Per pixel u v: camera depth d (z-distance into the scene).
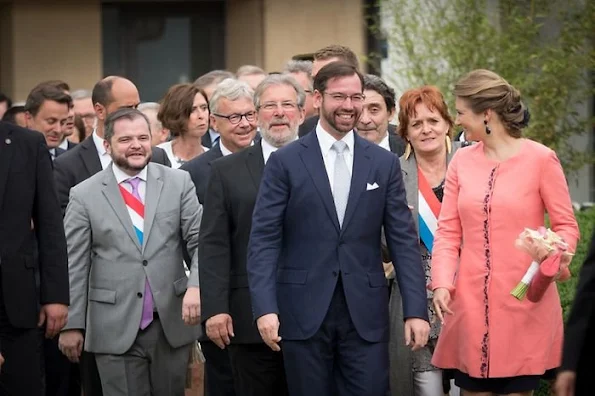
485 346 10.32
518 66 19.12
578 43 19.33
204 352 11.99
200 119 14.34
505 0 19.56
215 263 11.08
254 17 21.19
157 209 11.95
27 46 21.47
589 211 18.62
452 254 10.52
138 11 22.34
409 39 19.30
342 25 20.81
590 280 7.66
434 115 11.52
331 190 10.34
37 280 12.15
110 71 22.31
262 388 11.15
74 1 21.55
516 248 10.26
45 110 14.74
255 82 16.19
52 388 13.66
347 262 10.27
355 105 10.32
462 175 10.55
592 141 20.89
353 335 10.26
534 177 10.32
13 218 11.26
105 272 11.87
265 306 10.12
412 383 11.53
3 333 11.24
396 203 10.45
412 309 10.23
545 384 12.42
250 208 11.12
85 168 13.38
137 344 11.85
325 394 10.29
